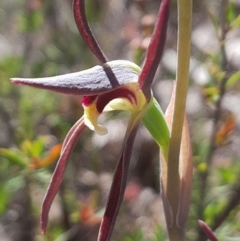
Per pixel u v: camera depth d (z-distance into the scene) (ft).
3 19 1.07
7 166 0.76
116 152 1.01
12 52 1.03
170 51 1.03
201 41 1.08
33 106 0.86
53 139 0.88
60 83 0.43
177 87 0.47
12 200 0.79
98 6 1.01
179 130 0.48
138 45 0.74
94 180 0.91
